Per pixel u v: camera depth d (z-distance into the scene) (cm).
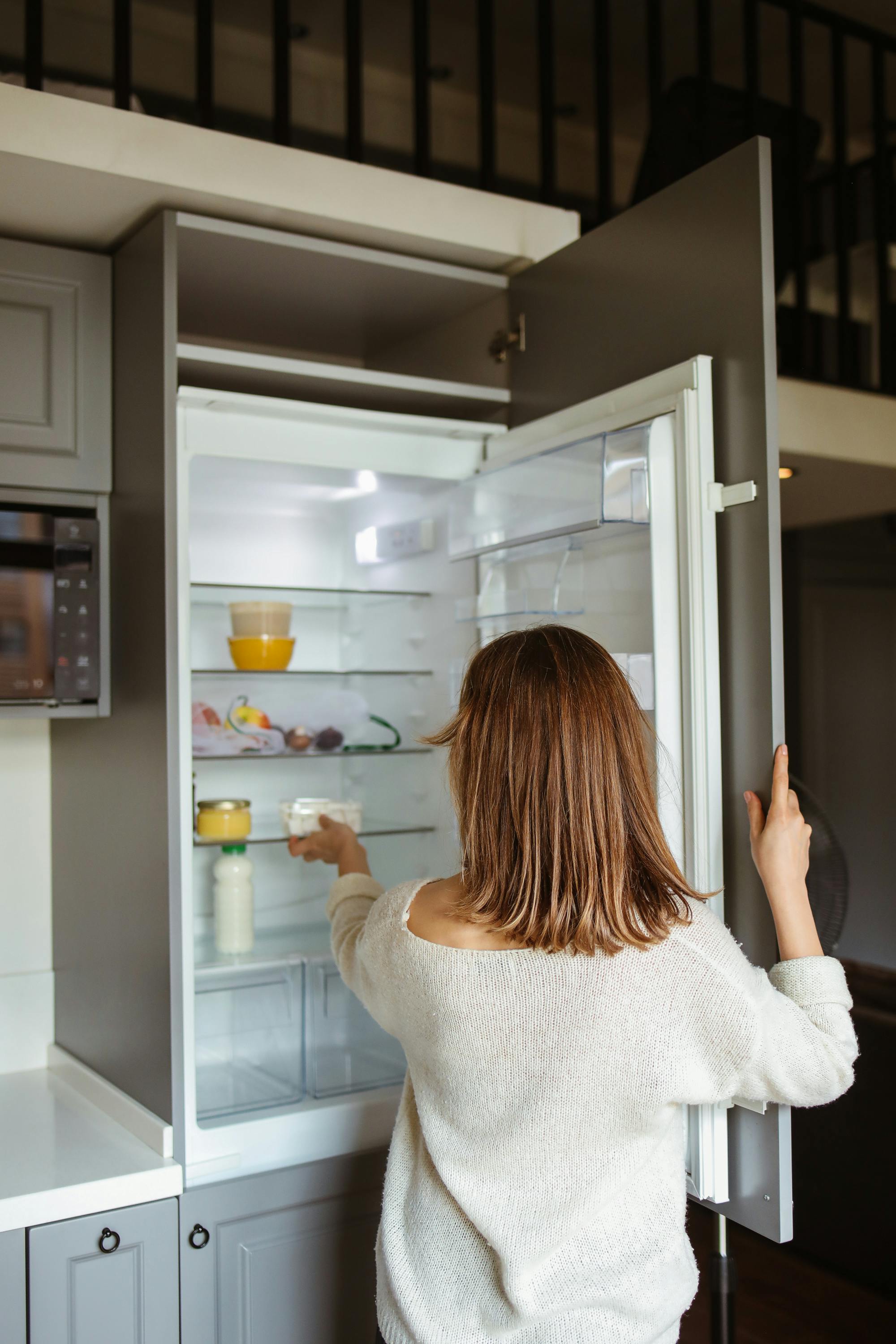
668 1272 101
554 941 94
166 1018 159
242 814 193
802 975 111
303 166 170
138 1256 153
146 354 168
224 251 178
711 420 138
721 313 139
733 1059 96
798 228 302
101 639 180
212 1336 158
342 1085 191
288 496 211
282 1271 164
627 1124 97
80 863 195
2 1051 203
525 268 194
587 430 157
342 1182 169
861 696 459
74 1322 148
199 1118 172
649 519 139
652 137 280
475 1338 101
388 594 209
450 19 358
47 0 336
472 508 182
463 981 97
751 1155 131
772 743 129
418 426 183
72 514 181
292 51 378
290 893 213
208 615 210
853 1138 265
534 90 414
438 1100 103
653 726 138
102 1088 180
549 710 98
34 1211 146
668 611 138
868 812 457
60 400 176
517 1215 98
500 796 99
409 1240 108
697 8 285
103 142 155
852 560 459
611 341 162
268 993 190
